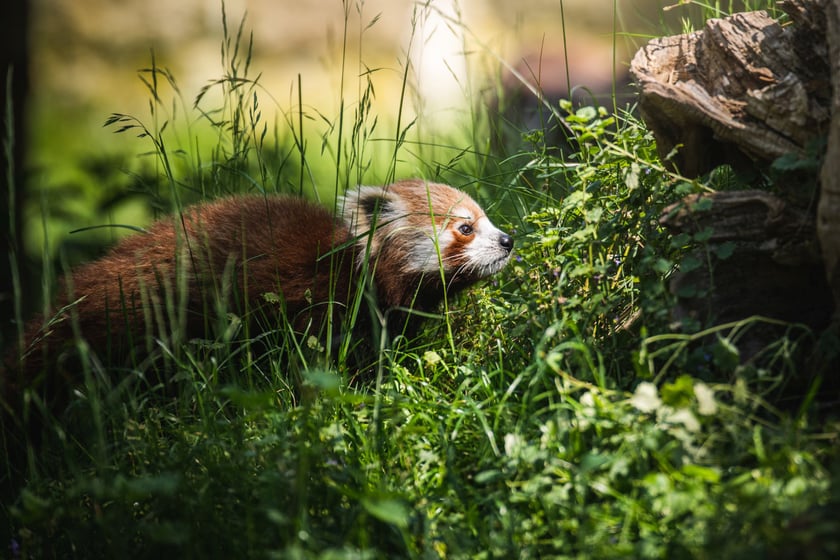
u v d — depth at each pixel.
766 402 5.48
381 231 8.55
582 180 6.78
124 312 6.83
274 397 6.48
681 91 6.11
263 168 8.57
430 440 5.86
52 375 7.29
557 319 6.38
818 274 5.68
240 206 8.30
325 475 5.20
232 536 4.99
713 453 5.02
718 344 5.17
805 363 5.44
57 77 25.88
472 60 17.86
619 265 6.63
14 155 10.96
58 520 5.60
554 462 5.03
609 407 5.13
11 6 10.95
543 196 8.09
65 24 26.98
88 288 7.67
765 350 5.41
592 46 21.55
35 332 7.61
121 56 27.09
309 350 7.55
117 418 6.28
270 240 8.05
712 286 5.65
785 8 6.05
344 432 6.01
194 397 6.56
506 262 8.54
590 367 5.68
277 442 5.57
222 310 6.74
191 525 5.13
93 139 21.34
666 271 6.19
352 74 26.00
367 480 5.36
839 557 4.01
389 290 8.60
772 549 4.16
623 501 4.78
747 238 5.68
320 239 8.27
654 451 4.78
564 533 4.72
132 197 10.76
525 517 5.01
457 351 7.25
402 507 4.61
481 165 10.13
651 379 5.80
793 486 4.36
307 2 28.28
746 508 4.34
